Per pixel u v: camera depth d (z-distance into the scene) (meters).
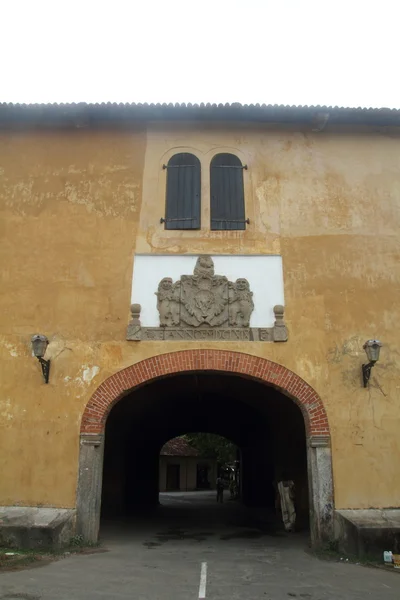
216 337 11.11
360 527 9.49
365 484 10.30
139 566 8.56
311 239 12.00
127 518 16.27
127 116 12.66
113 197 12.32
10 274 11.71
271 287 11.56
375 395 10.84
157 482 23.42
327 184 12.51
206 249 11.84
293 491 13.80
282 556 9.69
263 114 12.55
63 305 11.45
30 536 9.53
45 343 10.73
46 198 12.34
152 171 12.55
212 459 45.28
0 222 12.13
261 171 12.58
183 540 11.80
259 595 6.88
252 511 19.64
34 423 10.67
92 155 12.70
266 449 20.66
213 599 6.65
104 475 16.50
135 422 17.92
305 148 12.81
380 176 12.63
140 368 10.91
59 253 11.87
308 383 10.88
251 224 12.09
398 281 11.75
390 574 8.21
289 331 11.22
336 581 7.69
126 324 11.26
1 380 10.97
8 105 12.34
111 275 11.66
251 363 10.93
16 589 6.80
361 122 12.78
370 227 12.16
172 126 12.91
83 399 10.77
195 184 12.43
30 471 10.39
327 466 10.38
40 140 12.87
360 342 11.25
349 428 10.62
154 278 11.62
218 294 11.41
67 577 7.59
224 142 12.81
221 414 20.55
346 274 11.73
